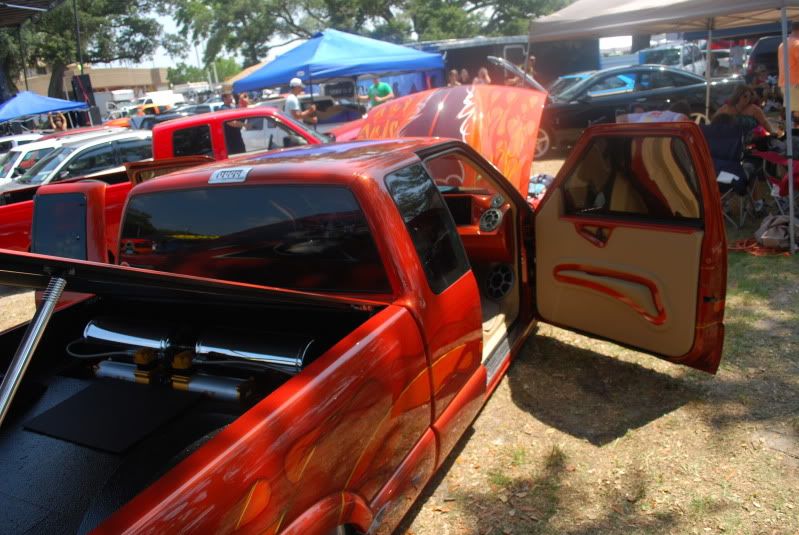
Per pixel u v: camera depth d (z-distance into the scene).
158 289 1.91
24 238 6.91
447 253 2.83
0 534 1.76
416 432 2.45
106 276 1.59
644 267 3.23
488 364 3.47
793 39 7.64
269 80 11.12
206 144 8.20
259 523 1.65
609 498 2.80
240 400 2.23
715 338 3.15
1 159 10.84
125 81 58.72
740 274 5.34
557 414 3.47
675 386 3.63
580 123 12.00
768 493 2.74
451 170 5.17
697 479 2.87
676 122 2.94
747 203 6.90
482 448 3.23
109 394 2.33
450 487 2.97
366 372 2.09
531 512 2.76
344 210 2.54
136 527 1.37
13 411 2.35
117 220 6.93
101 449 2.02
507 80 13.72
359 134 6.48
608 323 3.51
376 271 2.52
